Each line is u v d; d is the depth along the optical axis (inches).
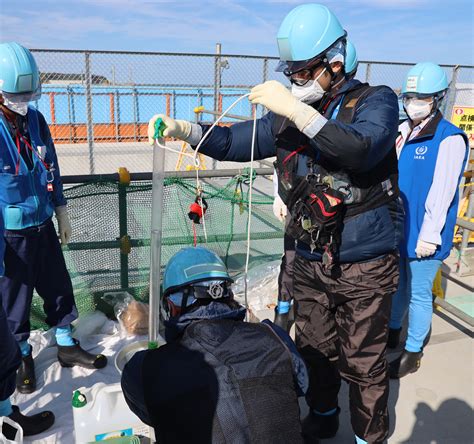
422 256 114.3
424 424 108.5
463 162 110.7
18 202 105.7
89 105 353.1
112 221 145.9
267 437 50.3
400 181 118.3
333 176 73.4
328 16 71.2
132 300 147.5
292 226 81.3
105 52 340.5
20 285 110.3
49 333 140.3
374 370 82.4
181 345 55.3
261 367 53.6
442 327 150.1
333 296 83.0
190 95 555.2
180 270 62.2
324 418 100.6
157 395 51.6
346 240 76.5
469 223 133.7
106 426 79.0
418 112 113.4
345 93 74.8
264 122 86.7
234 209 166.6
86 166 451.2
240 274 172.7
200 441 49.7
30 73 98.9
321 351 93.0
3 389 87.9
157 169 71.8
